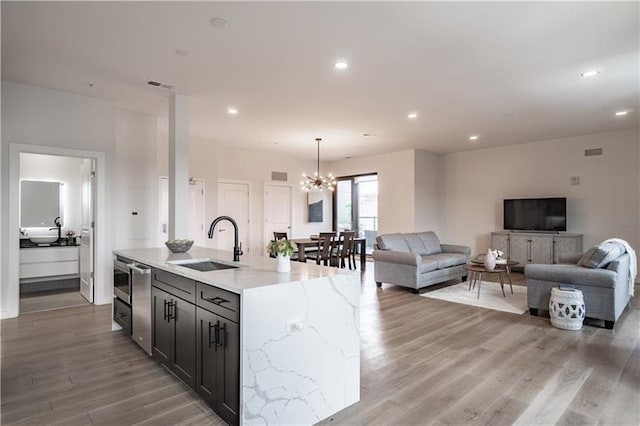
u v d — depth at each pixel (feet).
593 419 7.23
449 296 17.76
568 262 17.71
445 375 9.21
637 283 20.71
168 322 9.01
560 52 11.02
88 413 7.41
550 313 13.28
